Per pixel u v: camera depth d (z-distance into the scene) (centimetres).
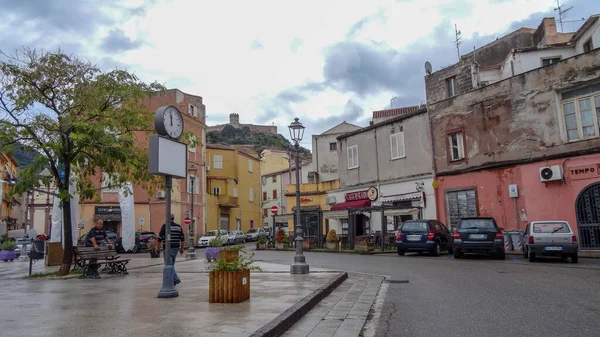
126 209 1911
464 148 2430
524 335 575
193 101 4691
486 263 1570
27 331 531
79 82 1394
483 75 2661
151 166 806
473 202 2362
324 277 1130
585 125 1961
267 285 974
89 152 1434
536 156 2092
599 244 1847
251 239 5353
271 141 12294
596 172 1881
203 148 4841
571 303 773
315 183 4084
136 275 1336
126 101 1466
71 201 1691
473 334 587
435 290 970
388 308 786
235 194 5859
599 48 1920
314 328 624
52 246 1712
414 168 2742
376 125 3045
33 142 1355
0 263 1961
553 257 1738
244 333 518
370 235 2589
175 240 1006
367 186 3084
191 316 621
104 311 666
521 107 2173
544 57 2397
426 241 1959
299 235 1283
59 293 901
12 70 1322
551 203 2017
